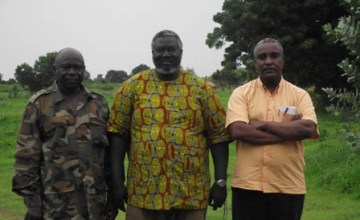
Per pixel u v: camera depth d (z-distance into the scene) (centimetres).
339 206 823
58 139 405
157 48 407
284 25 2258
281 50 416
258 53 416
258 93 421
